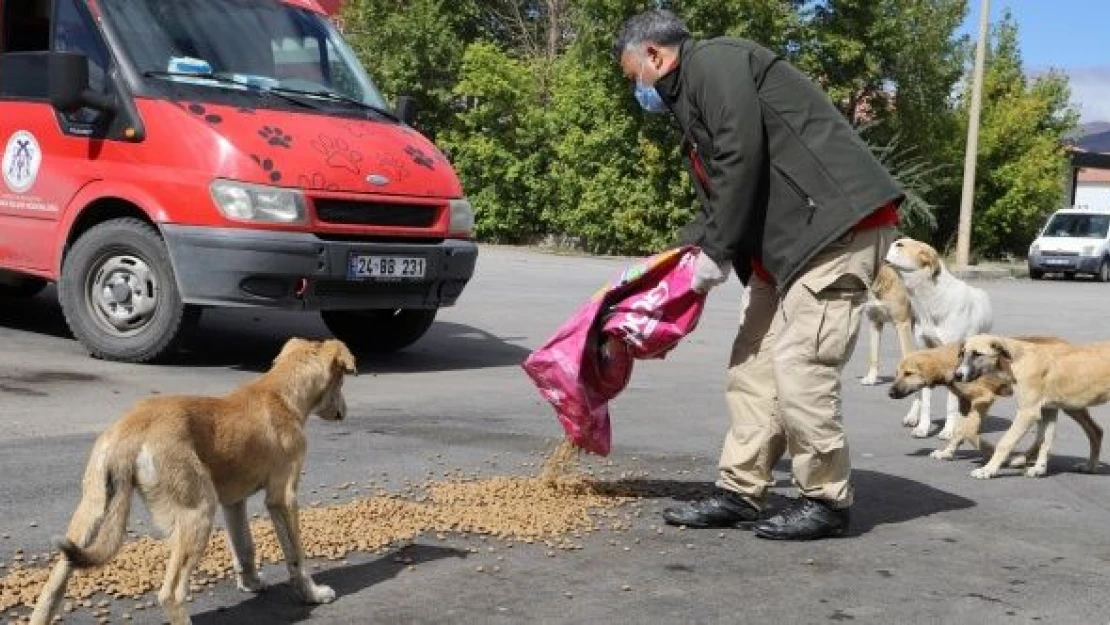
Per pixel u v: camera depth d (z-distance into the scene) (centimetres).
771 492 604
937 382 745
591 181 2916
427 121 3434
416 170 903
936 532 544
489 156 3081
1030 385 673
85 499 354
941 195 3534
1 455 594
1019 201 3541
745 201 492
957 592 459
